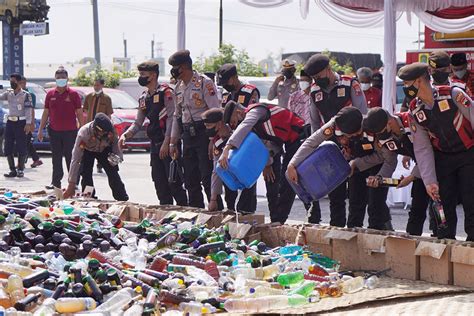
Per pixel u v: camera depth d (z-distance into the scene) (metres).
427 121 8.09
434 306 6.88
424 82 8.04
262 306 6.77
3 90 23.84
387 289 7.48
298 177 8.90
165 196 12.00
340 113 8.75
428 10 15.16
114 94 26.09
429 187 8.20
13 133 18.58
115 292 6.73
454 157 8.30
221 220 9.38
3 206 8.93
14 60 33.22
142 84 11.79
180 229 8.80
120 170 20.36
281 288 7.31
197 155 11.15
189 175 11.25
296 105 13.86
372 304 7.00
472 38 16.25
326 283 7.36
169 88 11.71
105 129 11.17
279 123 9.99
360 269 8.35
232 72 10.56
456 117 8.07
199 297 6.82
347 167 8.90
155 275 7.22
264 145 9.21
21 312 6.09
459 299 7.16
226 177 9.12
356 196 9.62
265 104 9.41
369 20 16.62
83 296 6.58
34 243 8.02
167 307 6.68
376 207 9.50
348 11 16.64
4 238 7.95
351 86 9.77
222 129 9.70
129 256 7.75
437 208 8.27
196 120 11.02
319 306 6.85
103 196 15.45
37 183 17.48
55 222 8.20
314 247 8.70
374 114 8.38
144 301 6.58
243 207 10.69
